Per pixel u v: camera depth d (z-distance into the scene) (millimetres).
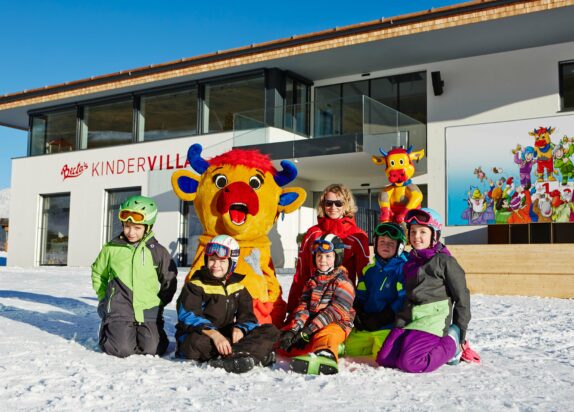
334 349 4094
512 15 13656
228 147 18703
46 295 9297
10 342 4977
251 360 3916
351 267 5176
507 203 15789
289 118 15945
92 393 3242
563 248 10305
